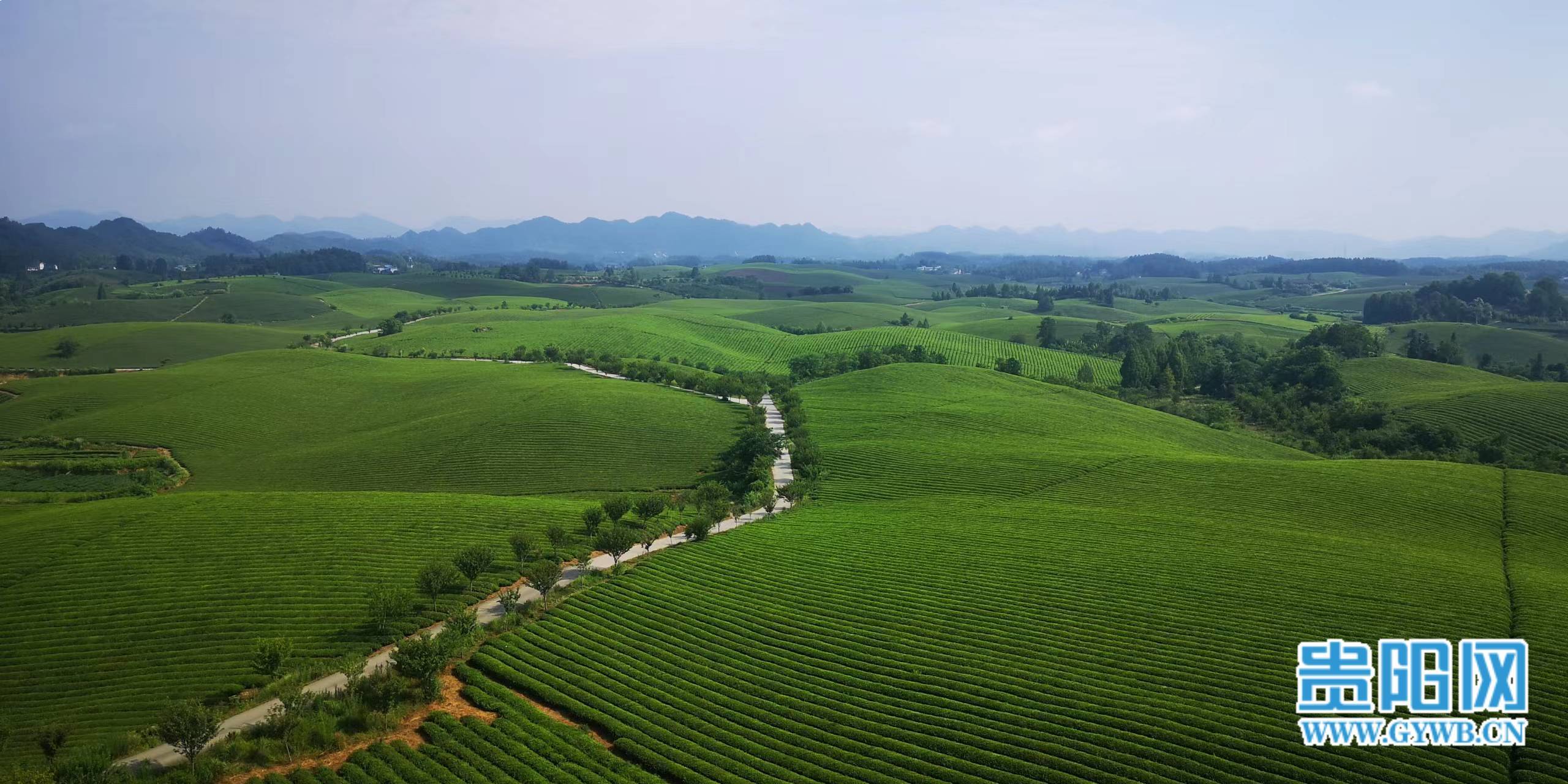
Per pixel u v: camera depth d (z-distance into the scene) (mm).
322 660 54438
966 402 145250
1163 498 93438
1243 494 93562
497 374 161125
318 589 64125
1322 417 144750
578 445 117000
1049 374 194500
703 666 53531
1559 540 78562
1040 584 66750
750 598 64625
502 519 81625
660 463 111812
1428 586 64188
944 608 62594
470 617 56781
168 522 77562
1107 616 60500
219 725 45500
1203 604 62125
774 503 96688
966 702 49000
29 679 52000
